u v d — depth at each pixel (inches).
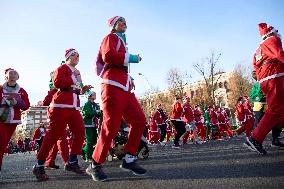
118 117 145.3
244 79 1945.1
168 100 1889.8
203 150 314.3
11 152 1763.0
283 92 182.5
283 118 186.2
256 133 197.8
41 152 185.0
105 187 136.0
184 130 442.9
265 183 114.7
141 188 125.8
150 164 220.7
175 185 126.3
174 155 286.4
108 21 159.3
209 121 682.2
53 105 192.1
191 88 2303.2
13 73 208.1
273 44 178.1
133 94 154.9
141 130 151.6
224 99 2162.9
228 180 127.0
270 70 184.5
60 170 239.9
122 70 149.2
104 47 146.4
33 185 166.1
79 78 208.8
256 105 300.8
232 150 270.1
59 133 191.5
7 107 205.6
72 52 205.8
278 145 271.4
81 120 203.3
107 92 145.2
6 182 188.9
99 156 147.1
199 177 140.7
